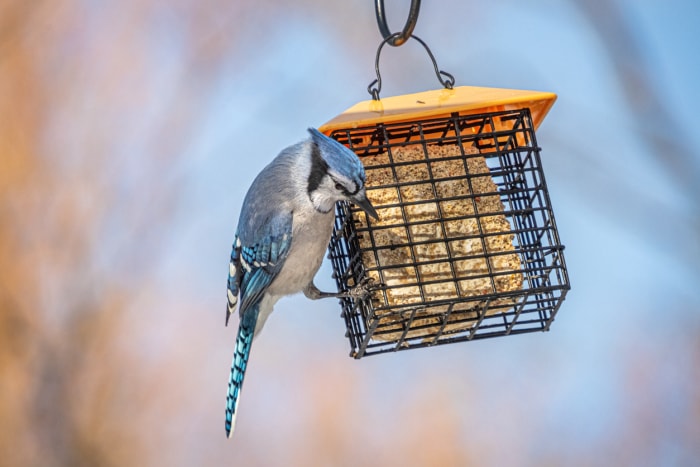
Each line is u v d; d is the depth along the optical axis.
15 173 18.42
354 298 12.50
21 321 17.97
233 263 13.73
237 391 13.86
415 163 12.69
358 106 12.48
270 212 13.09
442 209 12.63
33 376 17.83
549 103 12.39
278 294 13.62
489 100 12.06
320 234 13.08
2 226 18.22
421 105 12.19
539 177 12.86
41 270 18.17
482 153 12.91
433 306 12.21
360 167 12.09
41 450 17.67
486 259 12.51
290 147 13.31
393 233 12.55
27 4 18.97
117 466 17.58
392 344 13.45
